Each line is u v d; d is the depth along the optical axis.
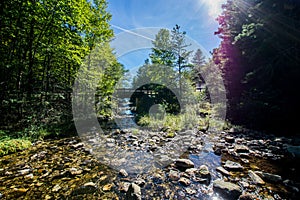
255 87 7.75
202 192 2.23
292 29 6.02
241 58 8.77
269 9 6.57
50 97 7.38
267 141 4.77
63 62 9.38
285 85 6.52
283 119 6.11
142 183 2.45
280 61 6.43
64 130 6.24
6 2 6.09
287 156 3.57
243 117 7.56
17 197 2.12
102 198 2.10
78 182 2.53
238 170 2.89
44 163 3.30
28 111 6.29
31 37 7.34
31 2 6.46
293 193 2.16
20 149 4.16
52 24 7.54
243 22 9.00
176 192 2.23
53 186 2.40
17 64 6.88
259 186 2.34
